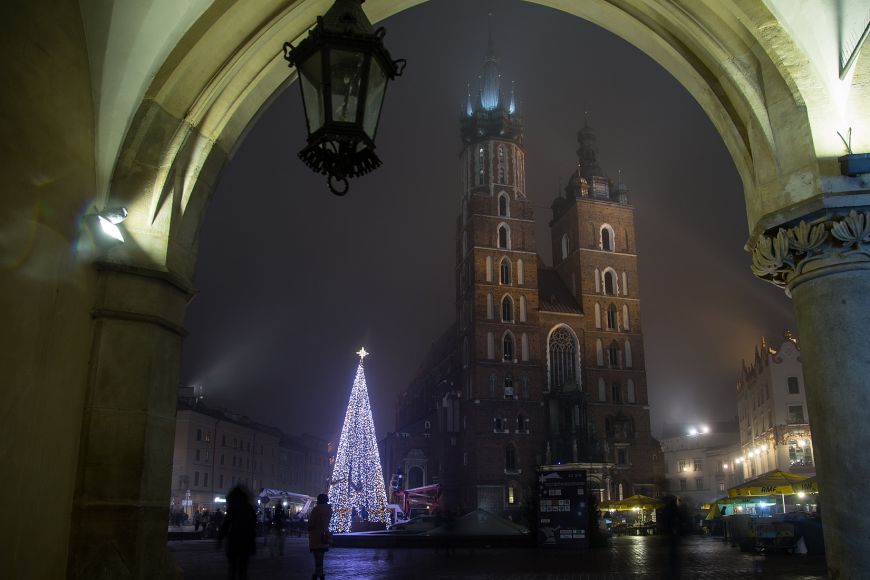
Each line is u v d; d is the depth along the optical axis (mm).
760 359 58438
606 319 75375
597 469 66312
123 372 5828
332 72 4699
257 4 6152
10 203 4738
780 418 53469
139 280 6008
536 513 26266
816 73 5742
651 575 14336
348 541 27875
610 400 72750
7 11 4715
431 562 19234
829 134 5688
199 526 45312
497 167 76500
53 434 5273
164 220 6152
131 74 5816
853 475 5207
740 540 22938
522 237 74688
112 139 5906
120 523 5582
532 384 70500
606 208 79188
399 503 57781
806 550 20734
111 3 5617
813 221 5637
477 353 70250
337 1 4887
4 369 4703
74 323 5555
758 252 6129
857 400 5289
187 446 64812
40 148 5082
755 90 6039
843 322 5461
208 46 6141
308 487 103875
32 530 5012
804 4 5621
